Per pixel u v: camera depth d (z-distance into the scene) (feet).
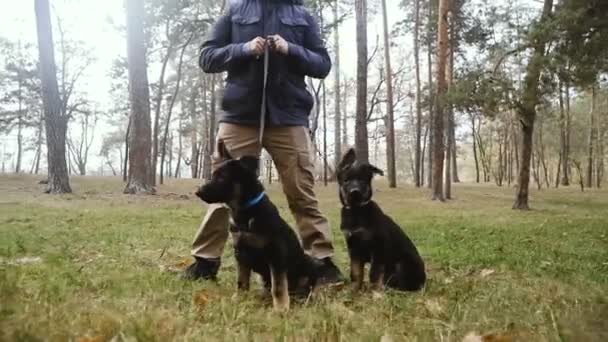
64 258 19.30
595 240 32.07
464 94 57.93
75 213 42.11
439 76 72.49
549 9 59.67
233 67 16.51
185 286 15.11
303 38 17.35
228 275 18.11
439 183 76.89
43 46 65.21
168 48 101.50
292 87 16.79
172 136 185.57
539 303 13.66
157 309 11.53
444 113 84.17
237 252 14.26
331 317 11.60
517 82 57.47
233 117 16.65
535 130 174.29
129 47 69.56
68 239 26.22
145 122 70.28
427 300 14.37
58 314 10.09
